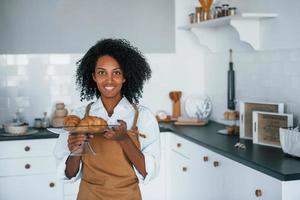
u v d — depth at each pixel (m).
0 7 3.69
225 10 3.21
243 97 3.35
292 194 1.99
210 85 3.99
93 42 3.90
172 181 3.52
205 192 2.85
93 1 3.88
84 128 1.54
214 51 3.80
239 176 2.38
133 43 4.00
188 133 3.26
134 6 3.97
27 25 3.75
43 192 3.38
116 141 1.66
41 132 3.46
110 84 1.66
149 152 1.70
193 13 3.86
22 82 3.77
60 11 3.81
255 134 2.75
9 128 3.37
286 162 2.20
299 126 2.55
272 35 2.90
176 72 4.11
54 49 3.82
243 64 3.34
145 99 4.07
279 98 2.88
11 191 3.32
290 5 2.70
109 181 1.66
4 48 3.72
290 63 2.75
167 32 4.06
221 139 2.97
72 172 1.67
